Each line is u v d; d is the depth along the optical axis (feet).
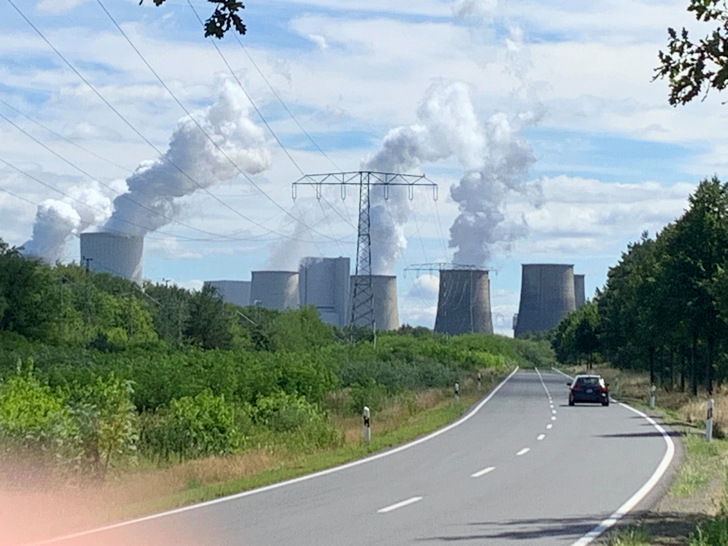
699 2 42.98
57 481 63.05
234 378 137.69
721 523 43.09
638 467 76.23
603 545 42.19
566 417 139.85
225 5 31.22
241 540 43.73
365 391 157.38
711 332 164.25
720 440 99.91
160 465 86.74
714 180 168.14
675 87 43.75
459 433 112.27
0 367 159.43
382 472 73.97
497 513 52.65
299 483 67.21
